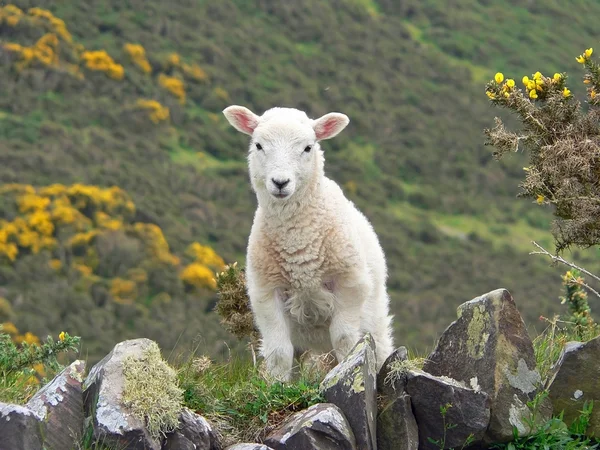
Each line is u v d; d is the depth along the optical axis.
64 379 7.46
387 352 10.66
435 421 7.66
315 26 95.62
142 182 57.97
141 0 83.31
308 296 9.76
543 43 100.56
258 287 9.78
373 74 90.94
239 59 85.38
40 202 47.44
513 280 59.47
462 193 77.06
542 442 7.67
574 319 10.45
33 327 37.53
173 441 7.24
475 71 94.44
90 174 54.94
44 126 61.91
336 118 10.55
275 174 9.62
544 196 8.58
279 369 9.55
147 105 71.19
